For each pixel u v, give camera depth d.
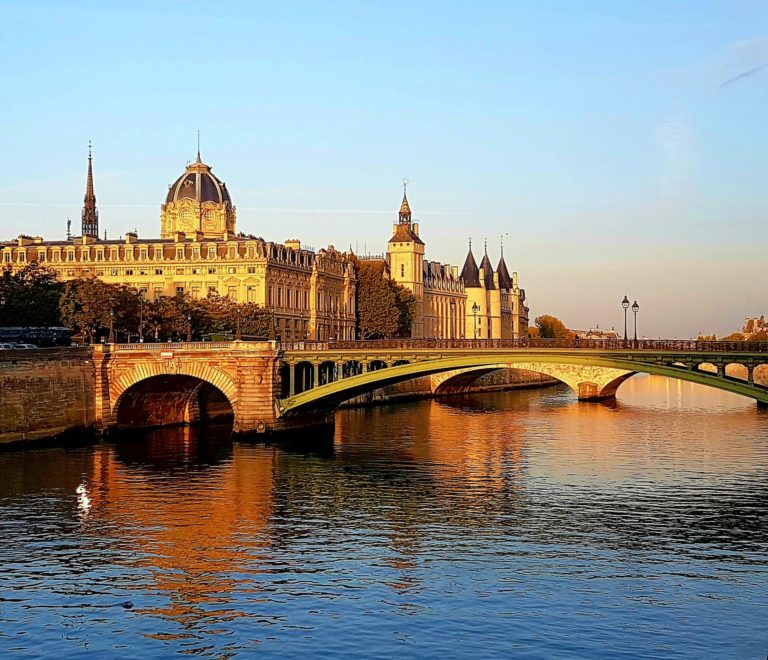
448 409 170.25
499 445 117.25
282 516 79.38
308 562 66.81
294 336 195.12
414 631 54.34
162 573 64.69
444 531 74.50
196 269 183.88
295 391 139.25
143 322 146.88
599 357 108.19
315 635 54.03
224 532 74.56
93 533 74.19
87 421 122.12
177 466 101.00
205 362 122.06
